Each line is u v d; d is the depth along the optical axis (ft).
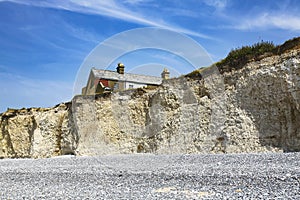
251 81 63.36
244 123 61.67
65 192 28.63
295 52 59.11
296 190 23.79
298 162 36.94
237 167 36.86
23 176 43.04
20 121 110.42
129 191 27.37
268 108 60.39
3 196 28.50
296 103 55.62
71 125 92.58
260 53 66.33
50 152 97.14
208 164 41.98
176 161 48.03
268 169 33.45
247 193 23.76
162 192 26.18
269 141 57.93
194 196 23.90
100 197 25.45
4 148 112.68
